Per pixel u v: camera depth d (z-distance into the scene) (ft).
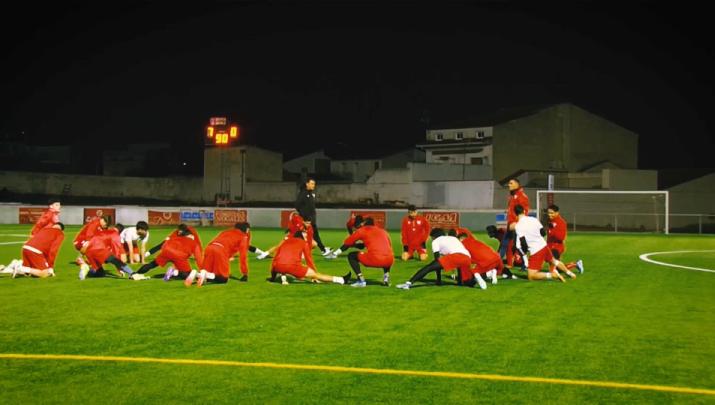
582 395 20.65
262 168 188.03
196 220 124.47
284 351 25.77
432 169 168.35
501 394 20.72
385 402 19.99
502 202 148.56
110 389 21.11
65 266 53.78
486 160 190.90
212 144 187.52
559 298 38.37
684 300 37.88
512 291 40.93
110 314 32.89
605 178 162.61
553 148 196.34
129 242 55.57
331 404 19.81
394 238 94.07
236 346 26.53
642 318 32.48
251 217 123.03
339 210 119.24
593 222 143.33
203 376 22.48
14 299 37.22
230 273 49.26
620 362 24.32
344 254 65.67
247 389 21.16
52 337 27.96
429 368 23.49
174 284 43.16
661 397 20.47
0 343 26.89
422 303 36.37
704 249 75.36
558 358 24.85
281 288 41.57
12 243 79.97
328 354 25.35
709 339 27.99
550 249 50.60
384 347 26.45
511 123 191.62
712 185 158.30
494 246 80.38
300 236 43.39
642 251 72.64
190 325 30.42
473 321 31.55
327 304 35.94
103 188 191.11
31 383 21.67
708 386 21.50
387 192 168.04
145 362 24.13
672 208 156.15
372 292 40.14
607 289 42.14
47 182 184.14
